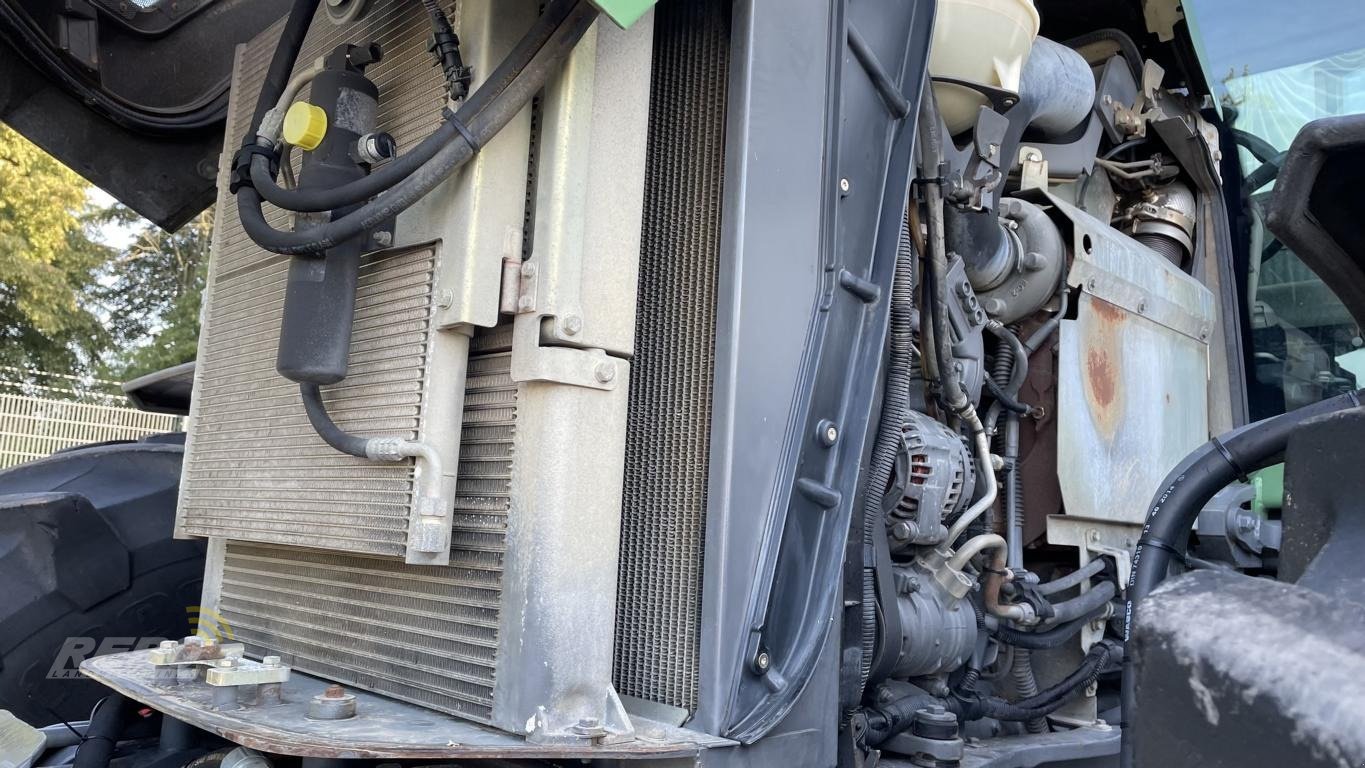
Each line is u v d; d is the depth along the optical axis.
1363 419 0.84
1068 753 2.29
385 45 1.70
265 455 1.83
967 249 2.42
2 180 17.70
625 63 1.51
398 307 1.53
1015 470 2.49
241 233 2.09
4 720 1.96
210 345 2.13
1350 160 0.96
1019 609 2.27
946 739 1.96
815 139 1.64
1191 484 1.38
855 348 1.72
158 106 2.75
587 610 1.38
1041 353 2.55
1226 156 3.30
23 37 2.45
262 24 2.85
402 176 1.38
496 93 1.39
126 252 20.75
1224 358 3.06
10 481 2.41
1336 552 0.81
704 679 1.45
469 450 1.52
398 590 1.60
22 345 18.44
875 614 1.92
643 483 1.61
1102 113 2.85
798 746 1.54
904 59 1.87
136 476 2.43
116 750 1.88
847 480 1.67
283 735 1.24
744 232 1.51
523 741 1.31
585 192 1.44
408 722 1.39
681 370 1.59
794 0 1.62
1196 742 0.71
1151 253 2.86
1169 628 0.74
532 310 1.40
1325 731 0.63
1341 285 1.10
